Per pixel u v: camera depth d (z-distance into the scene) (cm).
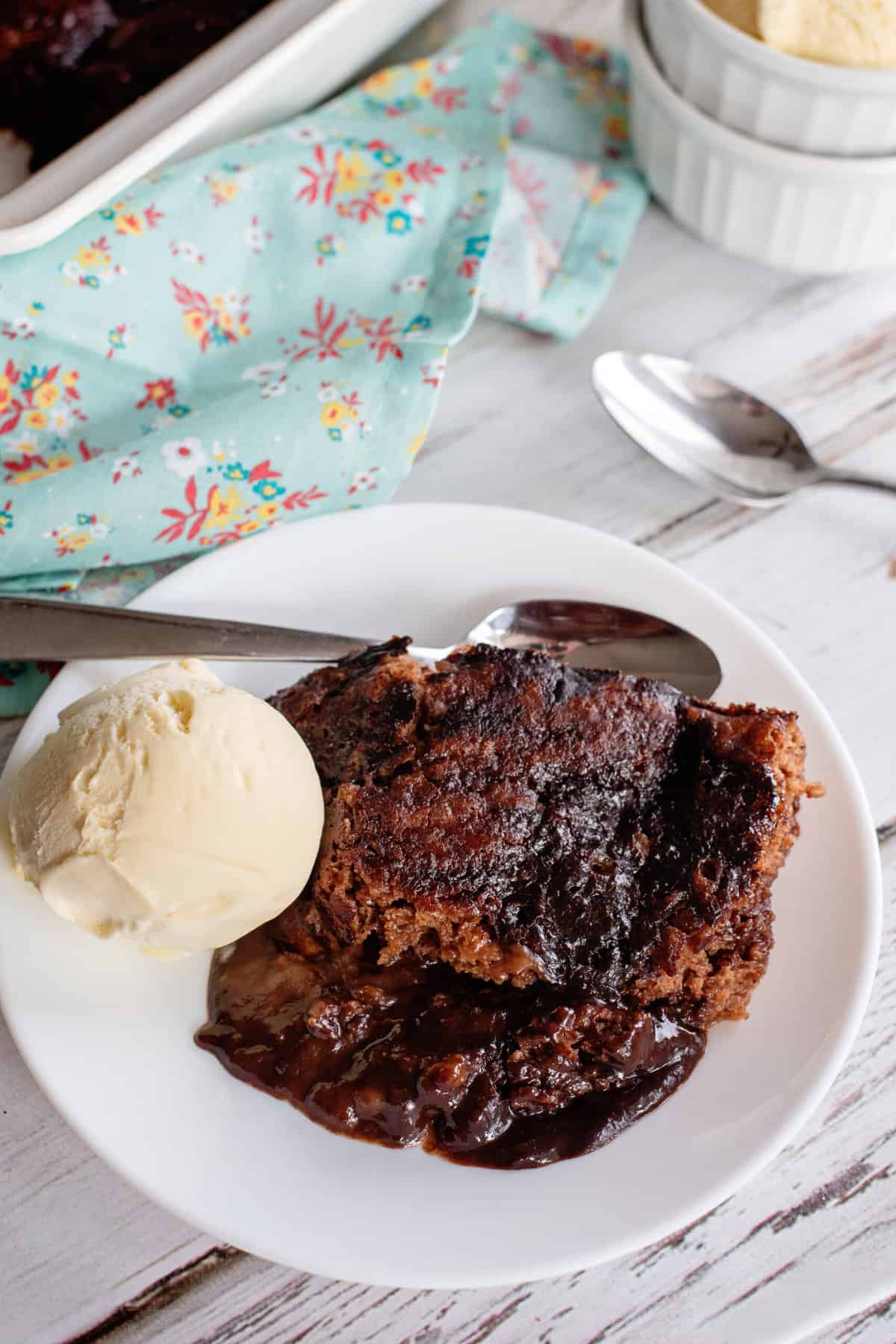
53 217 42
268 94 47
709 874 38
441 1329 37
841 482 46
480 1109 37
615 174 52
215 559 43
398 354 46
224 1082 38
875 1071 40
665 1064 38
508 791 39
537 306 49
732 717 40
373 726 39
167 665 40
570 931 38
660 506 47
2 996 38
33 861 38
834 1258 37
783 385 49
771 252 50
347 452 45
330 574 44
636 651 43
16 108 51
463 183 49
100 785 37
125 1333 37
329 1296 37
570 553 44
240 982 39
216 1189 36
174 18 51
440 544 44
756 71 44
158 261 47
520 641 43
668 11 45
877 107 44
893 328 50
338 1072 37
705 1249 38
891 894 42
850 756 43
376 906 38
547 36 54
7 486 44
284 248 48
